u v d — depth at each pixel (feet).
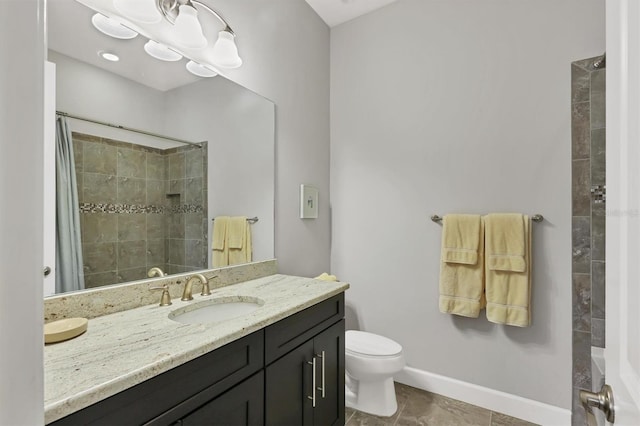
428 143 7.00
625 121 1.64
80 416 2.05
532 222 5.93
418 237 7.12
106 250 3.86
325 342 4.81
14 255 0.81
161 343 2.84
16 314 0.82
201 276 4.54
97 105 3.82
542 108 5.85
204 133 5.06
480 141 6.43
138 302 4.01
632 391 1.52
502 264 5.89
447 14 6.81
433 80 6.96
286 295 4.59
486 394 6.31
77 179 3.63
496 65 6.28
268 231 6.24
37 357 0.87
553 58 5.76
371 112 7.76
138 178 4.21
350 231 8.04
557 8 5.74
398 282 7.36
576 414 5.44
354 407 6.31
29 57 0.85
